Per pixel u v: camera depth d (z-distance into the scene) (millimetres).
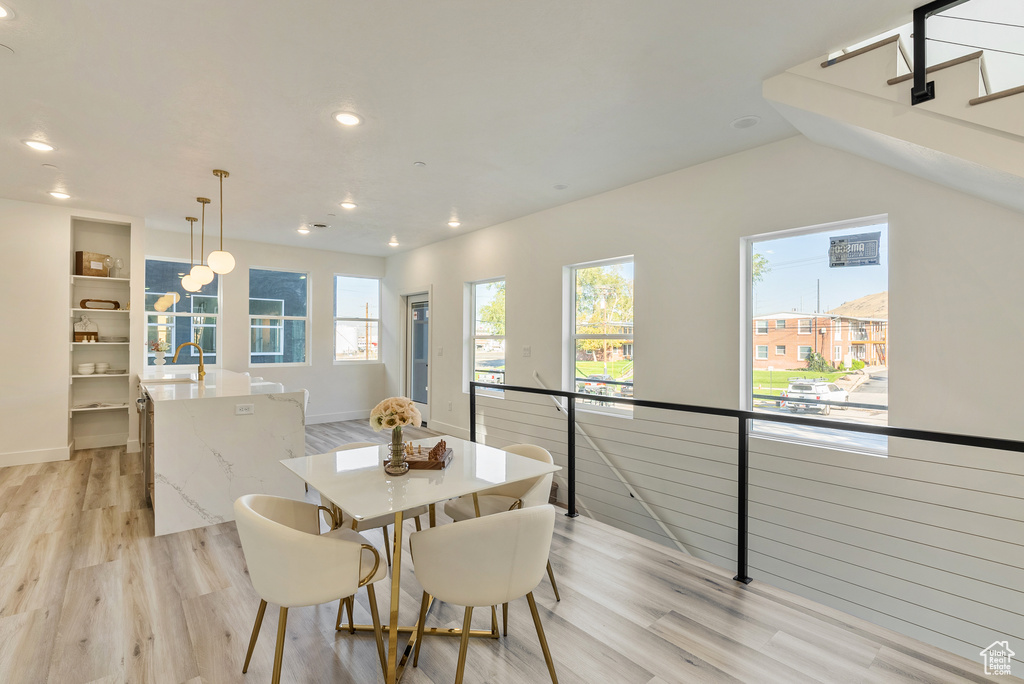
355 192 4305
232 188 4176
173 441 3127
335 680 1788
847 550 2912
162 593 2367
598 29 2053
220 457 3281
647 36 2105
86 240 5242
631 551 2850
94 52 2176
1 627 2068
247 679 1776
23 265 4613
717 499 3520
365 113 2799
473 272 5902
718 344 3506
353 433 6352
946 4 1844
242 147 3281
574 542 2975
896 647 1957
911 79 2000
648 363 3947
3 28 1993
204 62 2268
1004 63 2172
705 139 3186
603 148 3332
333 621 2174
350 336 7559
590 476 4434
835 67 2219
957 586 2537
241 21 1974
